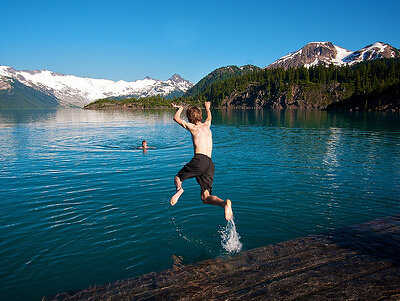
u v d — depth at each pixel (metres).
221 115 67.56
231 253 5.31
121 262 5.05
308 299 3.98
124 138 23.77
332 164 12.66
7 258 5.18
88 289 4.31
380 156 14.48
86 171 11.77
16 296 4.17
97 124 41.06
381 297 3.99
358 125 34.72
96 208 7.58
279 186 9.37
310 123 38.81
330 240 5.72
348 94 121.12
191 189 9.13
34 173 11.50
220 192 8.82
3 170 12.06
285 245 5.56
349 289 4.18
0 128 33.81
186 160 14.04
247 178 10.37
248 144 19.12
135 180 10.30
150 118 58.22
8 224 6.61
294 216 6.97
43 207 7.69
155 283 4.43
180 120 4.80
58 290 4.30
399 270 4.63
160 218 6.90
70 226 6.49
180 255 5.27
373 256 5.07
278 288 4.24
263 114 73.44
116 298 4.09
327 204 7.73
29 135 25.91
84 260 5.11
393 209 7.32
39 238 5.93
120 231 6.23
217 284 4.38
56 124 41.00
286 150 16.53
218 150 16.72
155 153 16.23
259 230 6.25
